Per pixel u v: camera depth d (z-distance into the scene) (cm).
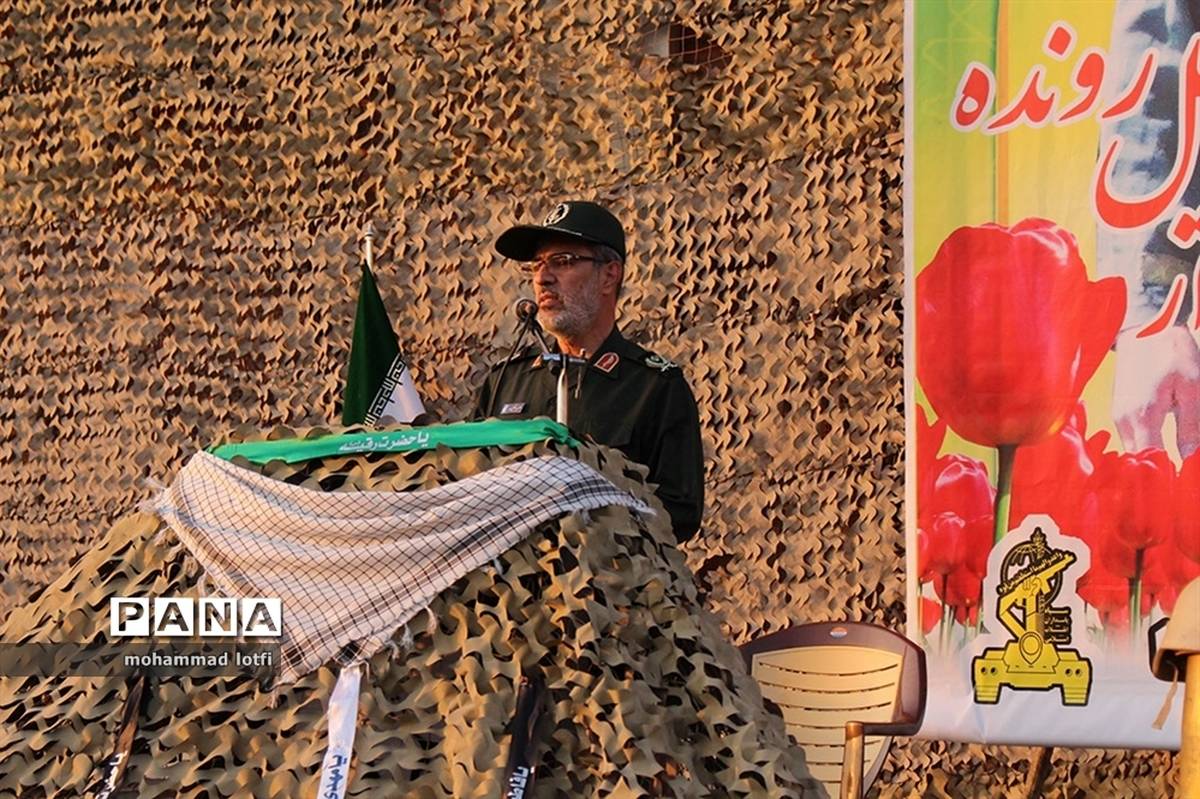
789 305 606
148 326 712
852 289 597
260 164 700
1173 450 500
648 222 631
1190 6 508
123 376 714
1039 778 535
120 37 726
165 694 268
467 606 264
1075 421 511
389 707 256
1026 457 514
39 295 731
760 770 256
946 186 529
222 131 706
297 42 698
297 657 264
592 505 275
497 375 465
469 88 667
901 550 580
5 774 264
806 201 607
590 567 265
